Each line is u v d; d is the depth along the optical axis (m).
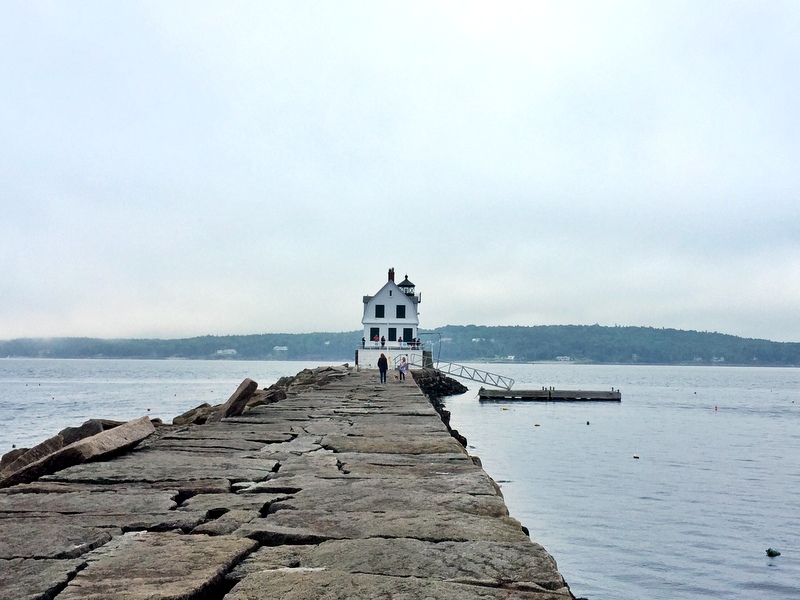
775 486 21.53
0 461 12.05
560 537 15.38
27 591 3.07
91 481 5.93
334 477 6.24
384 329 58.03
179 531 4.28
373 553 3.73
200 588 3.14
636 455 28.25
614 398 63.31
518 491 20.09
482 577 3.35
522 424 40.62
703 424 43.84
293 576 3.33
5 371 168.00
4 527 4.24
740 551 14.60
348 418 12.80
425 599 3.03
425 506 4.98
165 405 56.12
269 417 12.96
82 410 51.22
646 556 14.16
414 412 14.10
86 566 3.45
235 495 5.37
